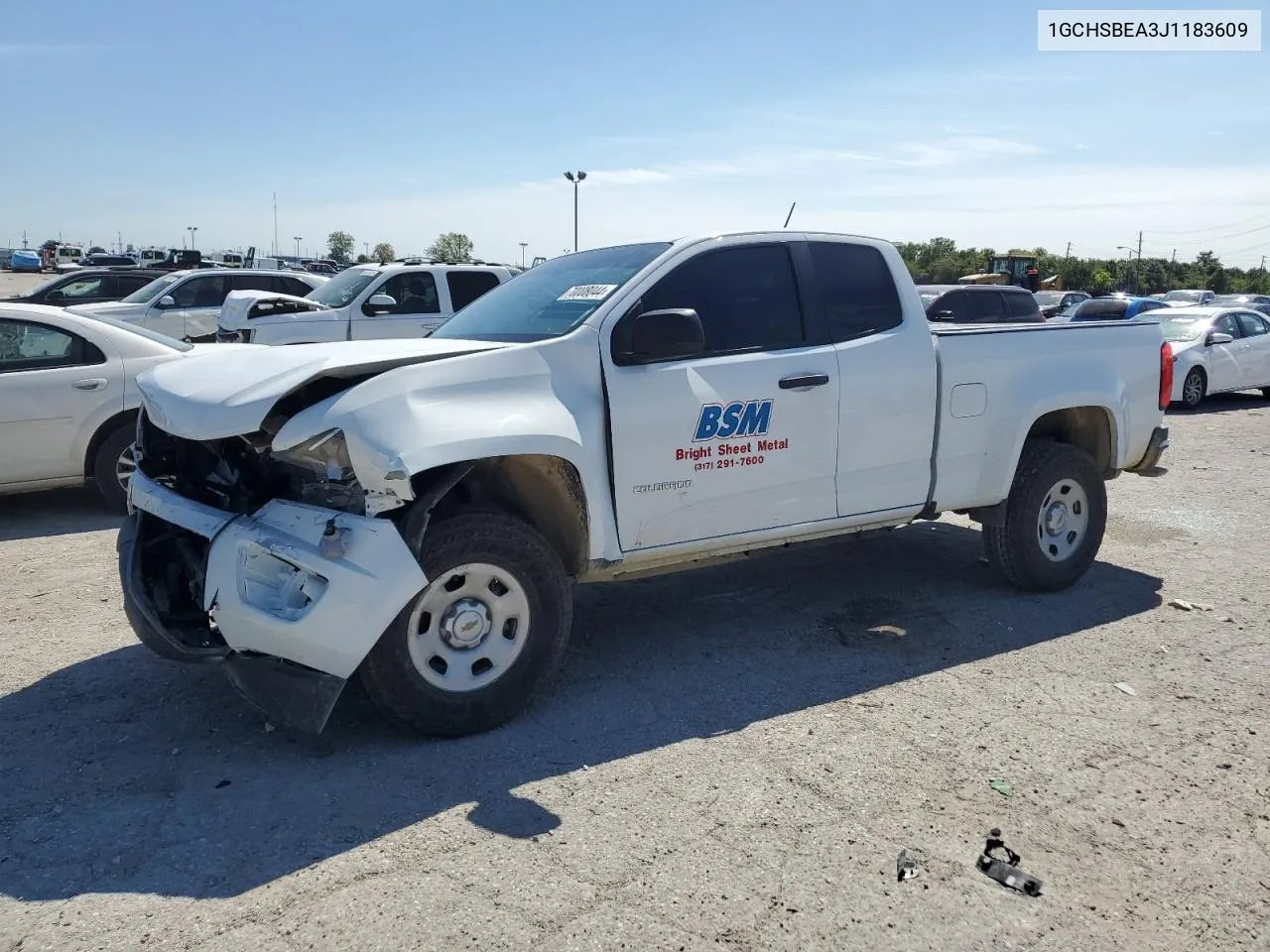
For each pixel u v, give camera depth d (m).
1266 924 2.90
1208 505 8.52
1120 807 3.51
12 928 2.82
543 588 4.14
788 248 4.97
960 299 14.70
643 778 3.70
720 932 2.82
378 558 3.68
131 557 4.20
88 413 7.68
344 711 4.31
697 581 6.20
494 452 3.88
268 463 4.28
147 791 3.60
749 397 4.64
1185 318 16.81
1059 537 5.89
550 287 5.04
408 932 2.81
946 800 3.54
